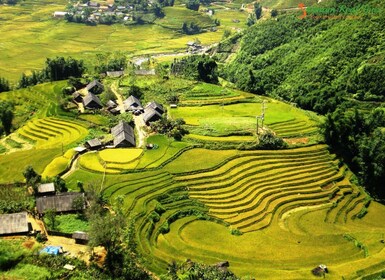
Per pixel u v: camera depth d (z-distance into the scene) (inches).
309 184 4188.0
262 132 4810.5
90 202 3324.3
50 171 3956.7
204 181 3969.0
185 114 5418.3
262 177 4156.0
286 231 3486.7
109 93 5969.5
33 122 5329.7
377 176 4266.7
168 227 3373.5
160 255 2974.9
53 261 2564.0
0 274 2394.2
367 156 4362.7
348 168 4586.6
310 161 4515.3
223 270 2664.9
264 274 2817.4
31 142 4955.7
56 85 6717.5
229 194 3865.7
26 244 2728.8
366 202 4160.9
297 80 6579.7
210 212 3639.3
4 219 2908.5
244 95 6314.0
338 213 3890.3
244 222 3550.7
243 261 2989.7
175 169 4089.6
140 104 5767.7
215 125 4975.4
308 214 3794.3
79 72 7445.9
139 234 3169.3
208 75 7224.4
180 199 3725.4
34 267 2482.8
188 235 3321.9
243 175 4131.4
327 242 3341.5
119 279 2549.2
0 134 5300.2
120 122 4945.9
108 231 2657.5
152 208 3513.8
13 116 5536.4
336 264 3026.6
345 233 3489.2
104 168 4057.6
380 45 6299.2
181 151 4439.0
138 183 3828.7
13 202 3230.8
